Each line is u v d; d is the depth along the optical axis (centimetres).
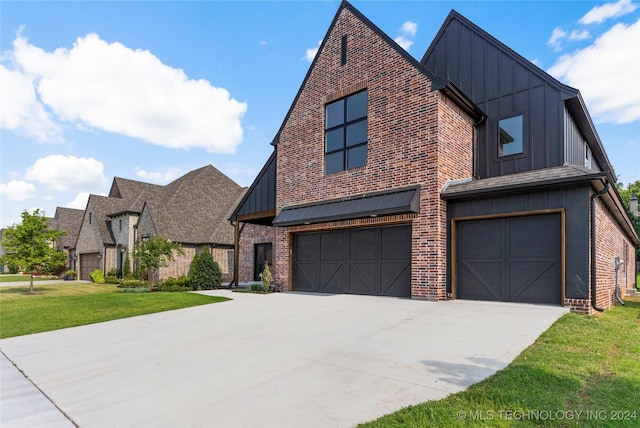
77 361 689
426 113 1114
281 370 562
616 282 1321
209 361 634
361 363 570
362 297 1205
